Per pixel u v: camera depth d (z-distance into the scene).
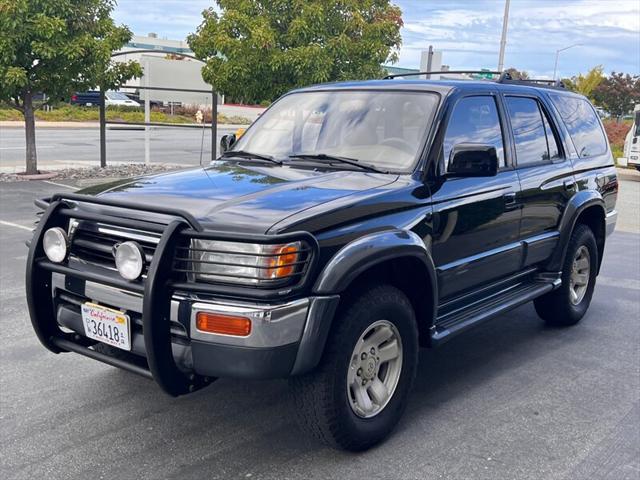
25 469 3.49
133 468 3.54
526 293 5.23
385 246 3.55
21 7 12.92
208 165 4.63
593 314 6.60
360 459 3.70
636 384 4.86
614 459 3.77
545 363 5.23
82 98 38.84
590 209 6.21
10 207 10.77
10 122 32.69
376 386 3.82
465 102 4.62
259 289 3.16
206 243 3.25
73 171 15.32
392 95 4.63
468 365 5.17
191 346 3.25
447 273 4.24
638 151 22.20
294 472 3.55
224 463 3.62
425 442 3.91
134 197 3.65
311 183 3.91
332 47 13.69
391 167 4.20
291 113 4.96
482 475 3.57
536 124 5.46
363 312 3.56
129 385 4.55
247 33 13.86
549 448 3.88
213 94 15.06
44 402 4.26
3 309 5.95
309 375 3.46
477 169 4.14
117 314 3.45
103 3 14.70
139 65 15.44
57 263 3.68
